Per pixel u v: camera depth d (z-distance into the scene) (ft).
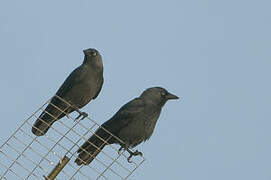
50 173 33.30
